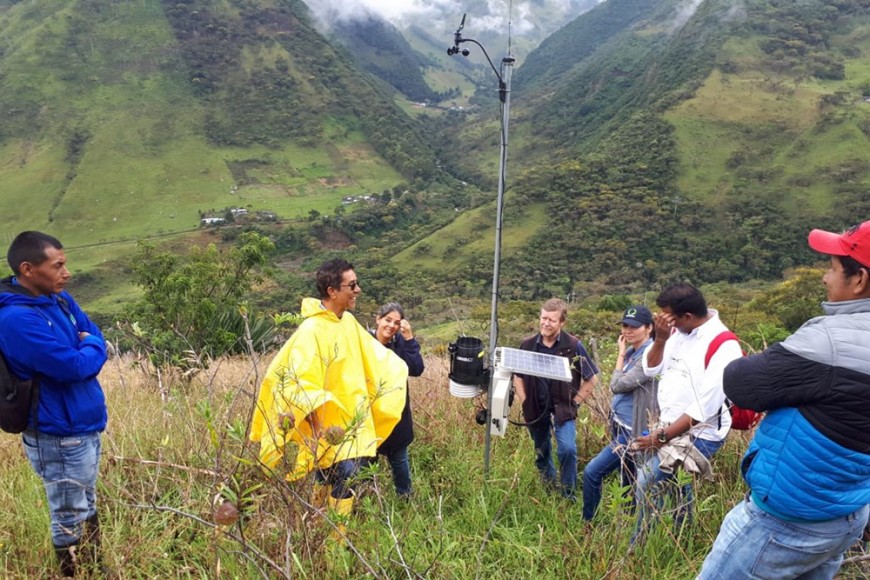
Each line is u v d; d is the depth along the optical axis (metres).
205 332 7.68
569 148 142.38
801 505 1.66
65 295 2.48
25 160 138.50
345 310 2.97
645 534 2.56
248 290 9.12
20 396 2.22
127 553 2.38
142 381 5.65
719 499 2.96
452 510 3.19
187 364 4.78
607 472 2.96
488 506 3.09
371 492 3.01
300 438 2.60
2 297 2.23
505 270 72.56
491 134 174.62
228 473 2.23
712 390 2.64
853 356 1.56
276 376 2.63
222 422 3.06
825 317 1.69
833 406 1.58
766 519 1.77
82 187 130.00
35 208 123.50
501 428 3.15
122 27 183.38
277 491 2.39
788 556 1.74
